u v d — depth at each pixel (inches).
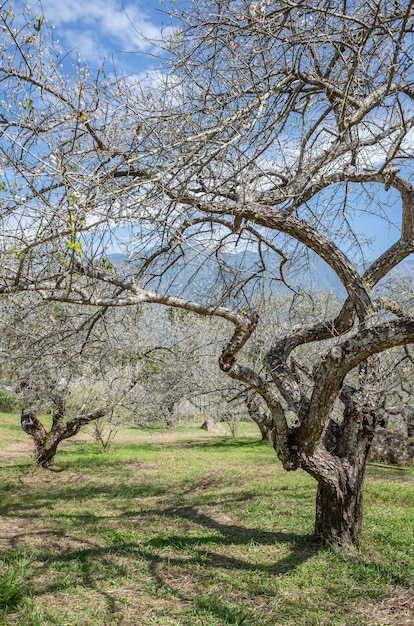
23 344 273.4
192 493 395.9
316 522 241.8
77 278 190.9
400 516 284.5
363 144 200.2
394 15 178.2
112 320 271.9
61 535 269.1
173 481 456.1
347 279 215.8
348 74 187.5
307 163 214.8
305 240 212.7
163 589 192.1
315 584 195.8
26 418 545.3
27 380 398.6
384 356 384.8
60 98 148.0
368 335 185.0
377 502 328.8
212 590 192.1
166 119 163.2
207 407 704.4
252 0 167.5
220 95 177.3
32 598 181.8
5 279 166.4
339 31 173.0
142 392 551.8
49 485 446.3
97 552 236.1
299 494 359.6
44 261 182.4
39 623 158.9
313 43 178.2
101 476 490.6
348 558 217.2
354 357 187.6
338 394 203.8
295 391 227.3
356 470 228.1
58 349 271.6
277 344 253.0
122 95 154.6
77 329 247.0
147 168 162.1
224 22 167.0
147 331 380.5
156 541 253.3
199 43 172.2
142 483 450.0
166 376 494.6
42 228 139.7
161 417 726.5
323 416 206.8
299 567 210.4
